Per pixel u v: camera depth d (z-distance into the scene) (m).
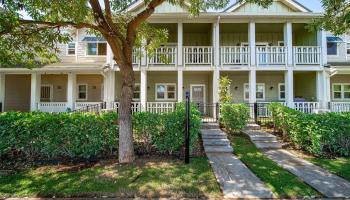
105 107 16.00
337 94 18.92
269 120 13.85
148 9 7.50
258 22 16.09
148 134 8.60
